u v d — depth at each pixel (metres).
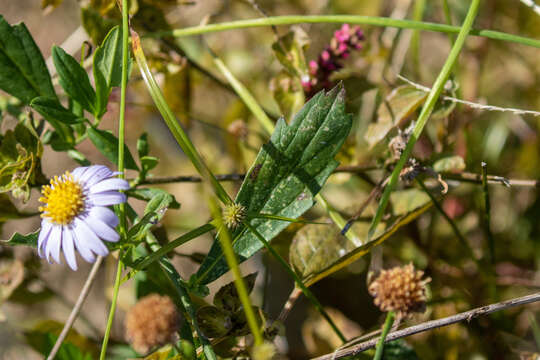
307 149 0.33
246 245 0.33
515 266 0.43
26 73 0.34
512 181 0.37
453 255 0.42
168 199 0.32
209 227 0.32
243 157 0.43
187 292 0.33
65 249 0.30
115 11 0.40
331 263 0.35
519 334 0.41
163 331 0.29
